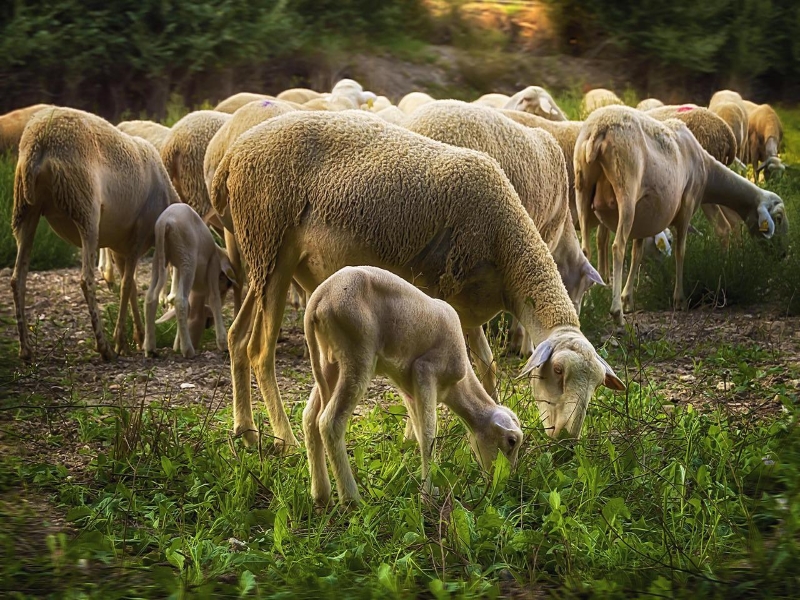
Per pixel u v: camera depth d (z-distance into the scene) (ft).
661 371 39.91
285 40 129.29
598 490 25.00
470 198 29.55
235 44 125.70
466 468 26.78
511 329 43.96
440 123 35.42
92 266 42.50
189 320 46.21
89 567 22.43
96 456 30.53
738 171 74.90
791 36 150.00
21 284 42.24
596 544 22.70
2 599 20.29
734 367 40.06
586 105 102.01
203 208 51.80
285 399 37.29
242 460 28.27
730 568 21.57
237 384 32.30
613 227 50.70
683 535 23.53
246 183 30.58
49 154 41.24
